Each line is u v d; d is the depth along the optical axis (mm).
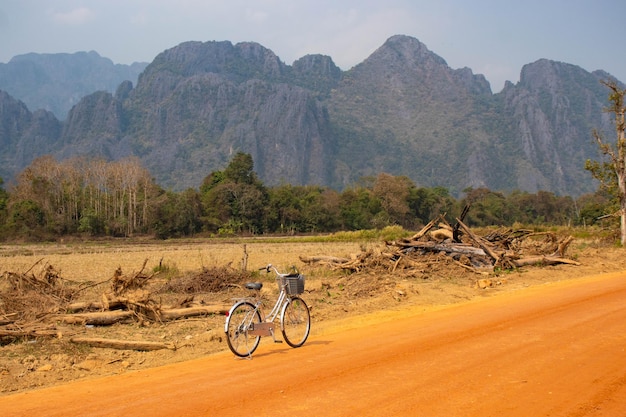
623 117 29781
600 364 7211
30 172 70938
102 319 10852
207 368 7492
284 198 88812
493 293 14547
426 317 11039
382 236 54344
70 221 69250
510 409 5559
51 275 14461
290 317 8922
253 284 8438
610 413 5465
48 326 9945
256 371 7188
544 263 20219
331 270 19719
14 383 7137
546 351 7887
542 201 123938
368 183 127750
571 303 12070
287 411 5527
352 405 5680
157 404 5859
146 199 76375
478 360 7438
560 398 5895
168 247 46812
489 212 113500
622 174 29297
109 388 6641
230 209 82812
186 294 15391
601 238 33594
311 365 7383
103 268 24594
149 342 8977
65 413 5672
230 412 5535
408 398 5887
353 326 10383
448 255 19422
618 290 13984
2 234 60156
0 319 10172
